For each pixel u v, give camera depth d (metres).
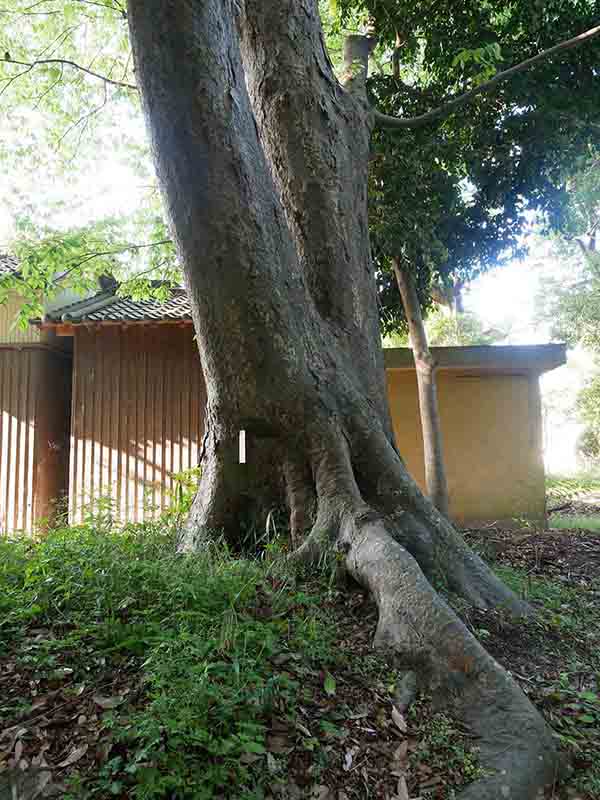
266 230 4.64
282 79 5.63
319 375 4.97
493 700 3.25
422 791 2.80
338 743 2.96
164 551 4.94
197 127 4.28
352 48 7.59
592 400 20.27
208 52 4.26
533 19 8.05
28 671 3.14
